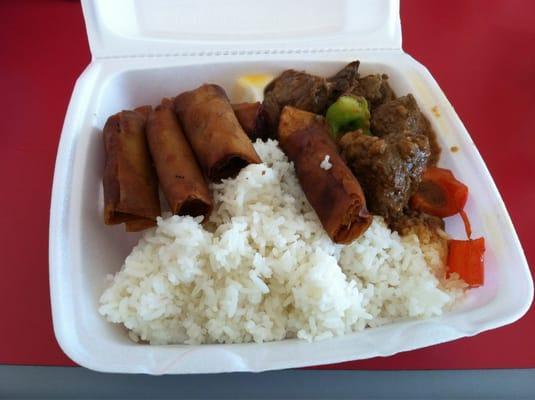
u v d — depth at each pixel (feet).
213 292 0.72
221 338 0.71
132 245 0.83
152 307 0.69
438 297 0.73
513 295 0.70
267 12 1.00
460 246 0.79
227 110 0.84
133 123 0.85
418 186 0.85
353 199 0.71
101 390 0.69
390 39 1.01
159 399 0.68
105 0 0.92
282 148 0.87
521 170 0.98
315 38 1.00
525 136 1.04
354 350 0.64
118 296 0.70
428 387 0.71
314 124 0.85
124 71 0.94
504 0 1.30
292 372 0.71
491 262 0.76
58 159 0.78
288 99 0.95
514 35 1.24
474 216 0.81
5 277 0.81
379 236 0.79
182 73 0.97
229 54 0.98
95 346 0.63
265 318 0.71
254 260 0.72
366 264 0.77
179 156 0.79
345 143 0.83
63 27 1.19
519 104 1.10
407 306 0.74
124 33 0.95
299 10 1.00
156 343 0.70
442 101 0.93
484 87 1.13
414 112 0.89
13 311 0.78
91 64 0.94
